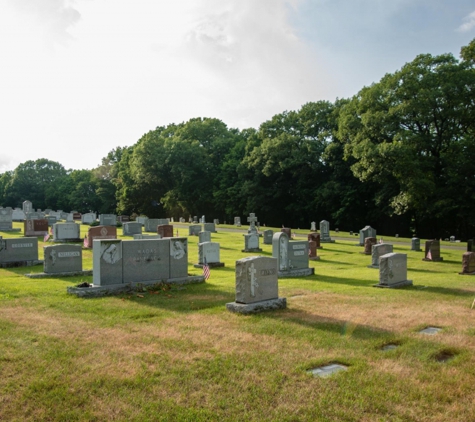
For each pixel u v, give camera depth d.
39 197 118.25
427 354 7.92
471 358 7.79
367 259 27.22
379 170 47.56
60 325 9.28
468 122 46.69
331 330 9.38
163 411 5.59
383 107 49.06
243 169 72.25
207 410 5.65
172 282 14.67
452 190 46.22
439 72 45.03
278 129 71.44
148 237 26.44
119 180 89.69
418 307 12.10
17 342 8.02
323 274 19.98
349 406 5.85
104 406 5.70
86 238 28.84
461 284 16.91
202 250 21.36
